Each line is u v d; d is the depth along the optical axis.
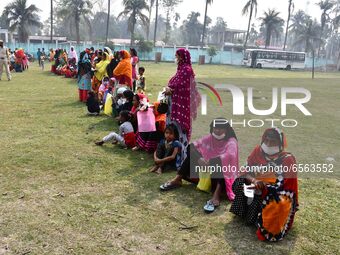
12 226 3.43
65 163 5.06
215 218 3.74
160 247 3.20
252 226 3.60
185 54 4.95
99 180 4.55
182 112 4.95
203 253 3.13
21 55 18.84
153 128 5.59
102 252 3.09
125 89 7.45
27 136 6.28
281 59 42.91
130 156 5.48
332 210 3.96
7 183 4.36
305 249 3.23
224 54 48.22
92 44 42.09
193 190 4.39
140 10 44.06
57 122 7.31
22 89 12.02
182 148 4.95
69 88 12.48
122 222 3.58
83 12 43.81
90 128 6.91
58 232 3.36
